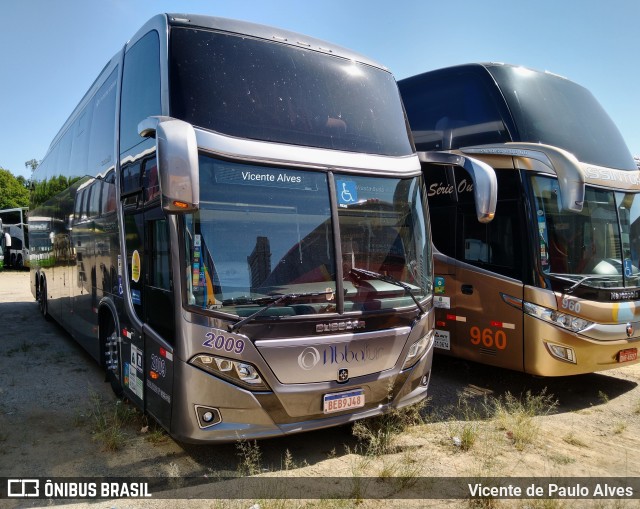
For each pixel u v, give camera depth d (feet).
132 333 15.90
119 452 14.84
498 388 21.90
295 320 13.21
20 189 174.40
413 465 14.26
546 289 19.30
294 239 13.73
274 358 12.94
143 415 16.84
